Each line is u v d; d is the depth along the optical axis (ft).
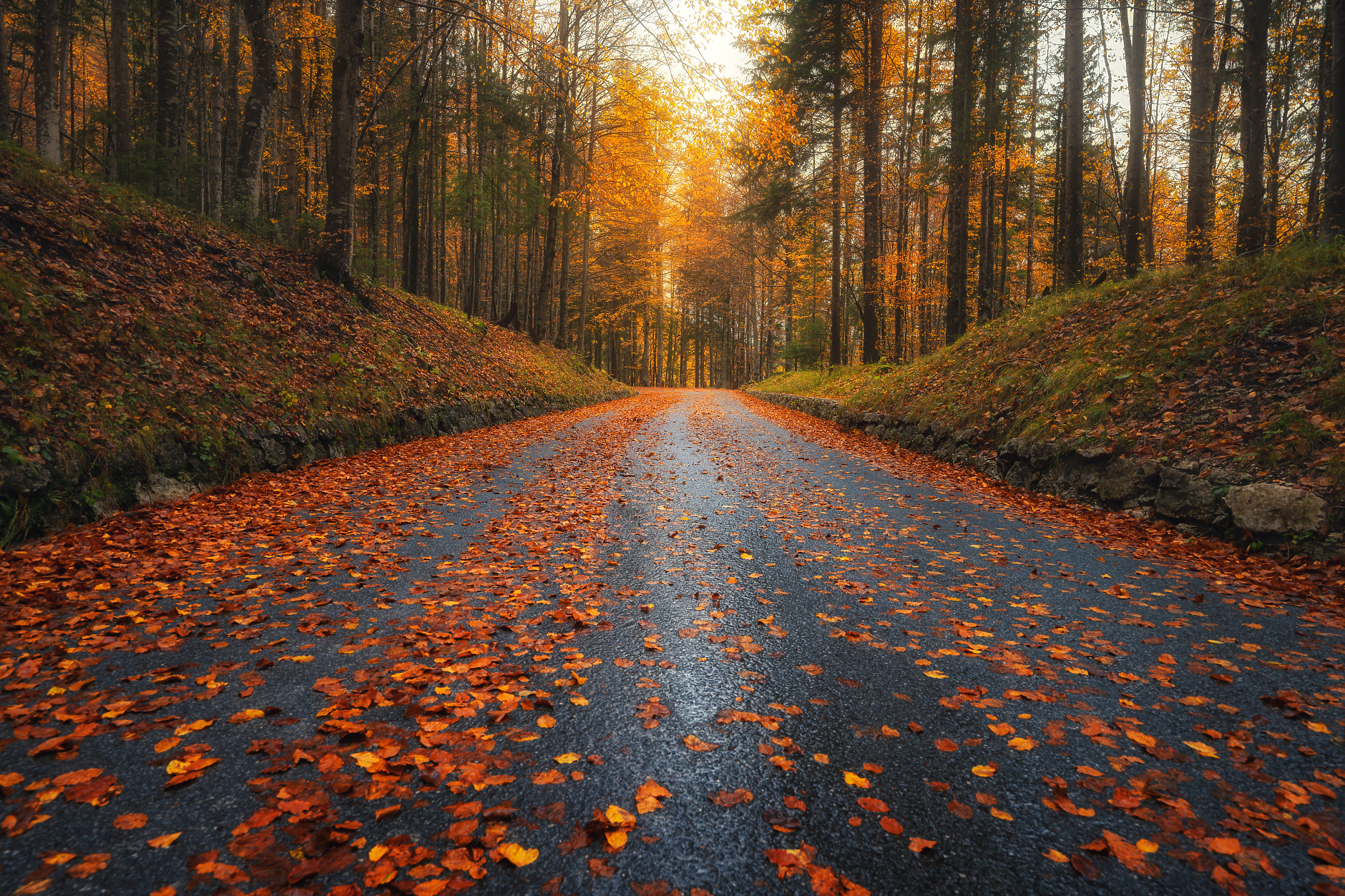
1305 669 10.52
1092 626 12.45
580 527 20.08
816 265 111.45
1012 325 43.01
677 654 11.01
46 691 9.16
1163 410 23.56
